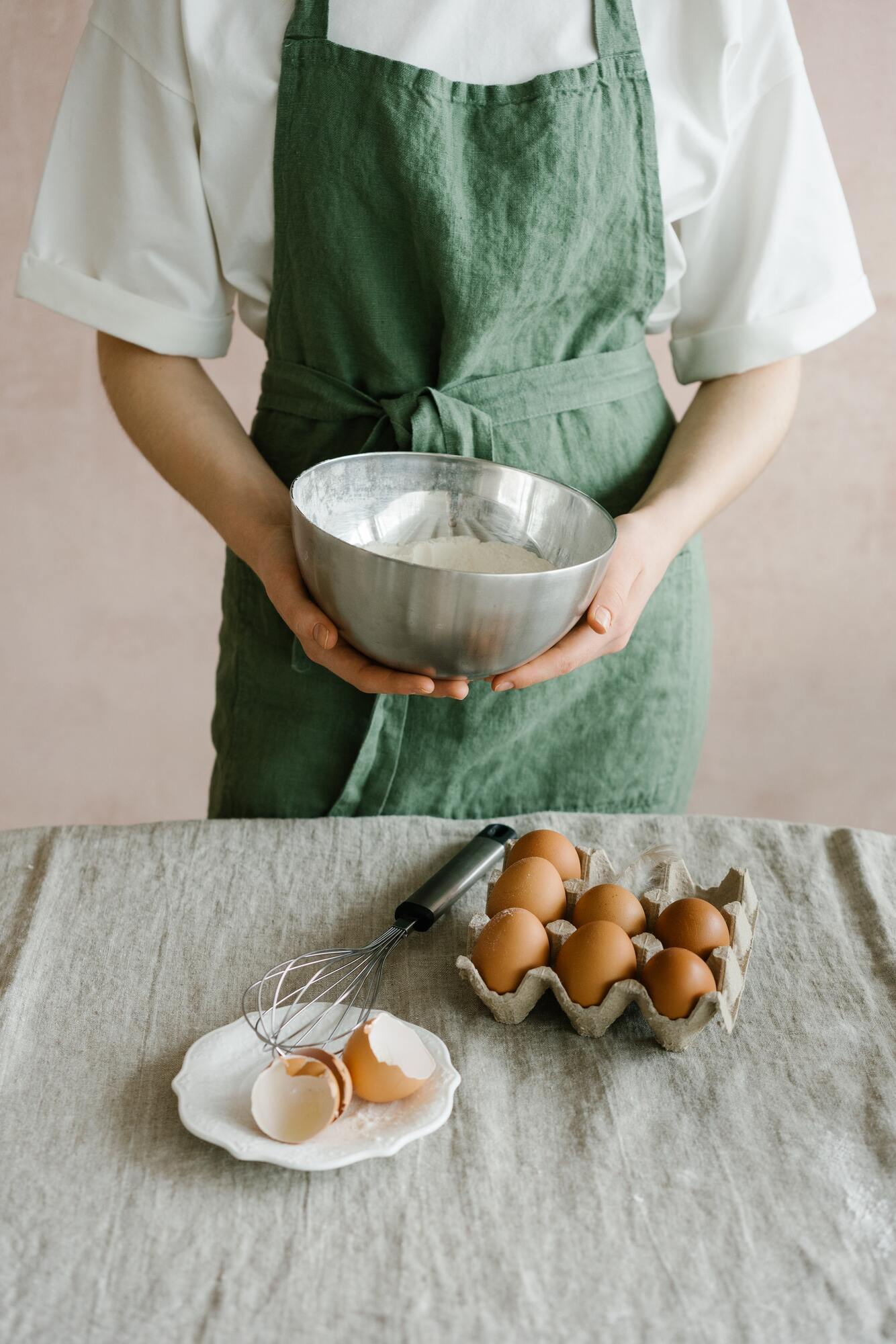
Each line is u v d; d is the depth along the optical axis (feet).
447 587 2.24
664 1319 1.83
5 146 5.33
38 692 6.41
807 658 6.29
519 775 3.59
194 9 2.87
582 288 3.20
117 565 6.13
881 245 5.43
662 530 3.05
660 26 3.05
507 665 2.46
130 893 2.83
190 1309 1.82
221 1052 2.28
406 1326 1.80
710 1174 2.12
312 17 2.86
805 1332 1.82
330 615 2.48
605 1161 2.14
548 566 2.77
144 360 3.34
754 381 3.51
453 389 3.17
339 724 3.44
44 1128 2.15
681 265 3.37
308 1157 2.03
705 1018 2.34
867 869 2.99
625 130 3.03
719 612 6.16
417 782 3.46
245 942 2.69
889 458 5.83
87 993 2.51
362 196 2.95
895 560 6.06
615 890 2.61
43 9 5.13
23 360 5.67
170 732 6.56
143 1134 2.16
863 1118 2.26
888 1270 1.94
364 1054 2.15
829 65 5.14
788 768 6.55
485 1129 2.19
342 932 2.74
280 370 3.34
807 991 2.60
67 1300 1.82
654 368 3.64
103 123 3.09
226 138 3.00
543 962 2.48
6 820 6.70
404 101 2.84
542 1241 1.96
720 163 3.22
